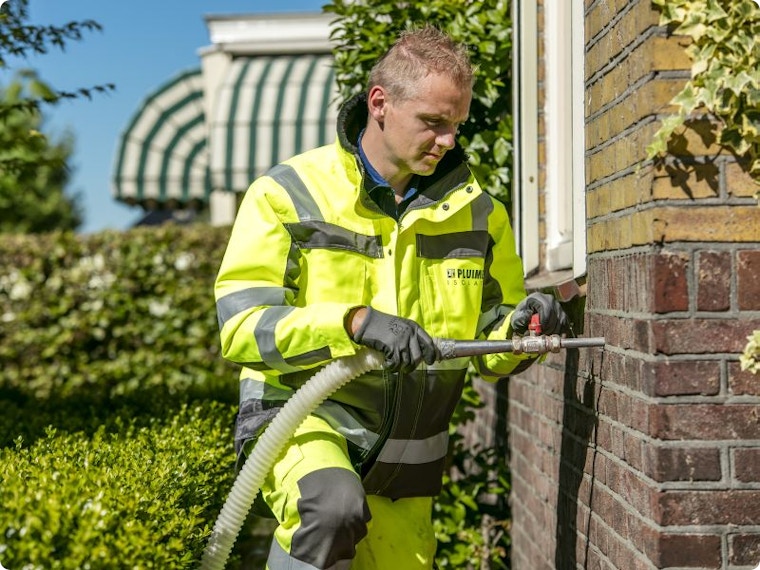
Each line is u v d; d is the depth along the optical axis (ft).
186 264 27.17
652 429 6.95
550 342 7.66
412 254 8.27
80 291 27.02
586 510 8.92
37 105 13.80
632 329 7.39
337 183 8.05
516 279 9.14
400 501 8.82
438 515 13.48
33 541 6.15
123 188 35.94
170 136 36.22
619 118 7.74
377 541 8.72
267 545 14.75
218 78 34.32
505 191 13.00
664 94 6.95
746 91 6.74
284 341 7.50
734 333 6.89
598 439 8.48
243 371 8.56
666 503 6.89
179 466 8.59
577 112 9.24
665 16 6.89
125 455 8.68
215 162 32.22
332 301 8.04
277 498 7.88
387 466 8.36
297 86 32.63
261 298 7.86
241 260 7.98
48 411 13.53
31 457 8.59
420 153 7.86
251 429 8.10
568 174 11.51
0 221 60.13
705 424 6.89
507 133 12.85
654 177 6.91
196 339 27.04
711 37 6.79
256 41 34.12
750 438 6.89
